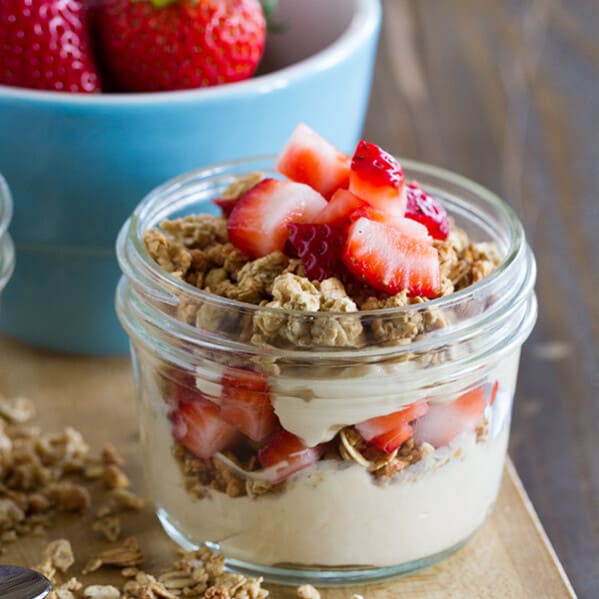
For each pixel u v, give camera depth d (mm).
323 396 506
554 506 596
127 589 531
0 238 570
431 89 790
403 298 513
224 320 509
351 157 546
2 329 623
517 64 811
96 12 610
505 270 516
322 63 596
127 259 534
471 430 525
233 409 515
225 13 598
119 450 580
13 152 584
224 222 546
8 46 594
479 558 543
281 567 532
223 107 583
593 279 681
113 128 579
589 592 566
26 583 522
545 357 648
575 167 736
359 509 521
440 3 874
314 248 519
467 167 734
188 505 535
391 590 534
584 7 859
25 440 581
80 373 611
